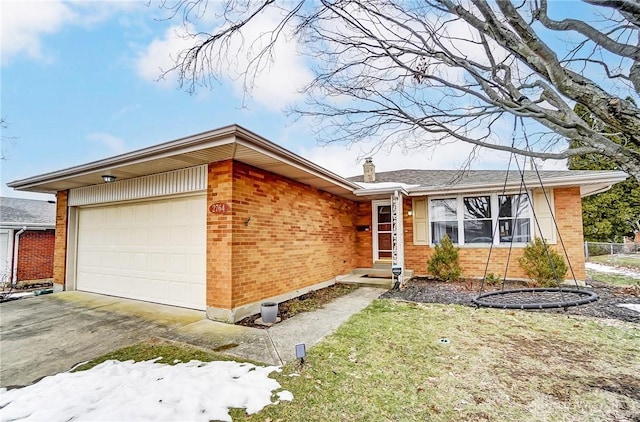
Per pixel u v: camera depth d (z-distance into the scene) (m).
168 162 5.77
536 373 3.33
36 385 3.19
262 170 6.40
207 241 5.76
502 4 1.78
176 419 2.54
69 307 6.50
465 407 2.71
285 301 6.95
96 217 8.17
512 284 8.53
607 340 4.26
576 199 8.58
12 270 10.83
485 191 9.47
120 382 3.19
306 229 8.04
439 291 7.85
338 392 2.97
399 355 3.84
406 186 10.39
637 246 16.06
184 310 6.14
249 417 2.59
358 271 10.61
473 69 2.43
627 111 1.69
